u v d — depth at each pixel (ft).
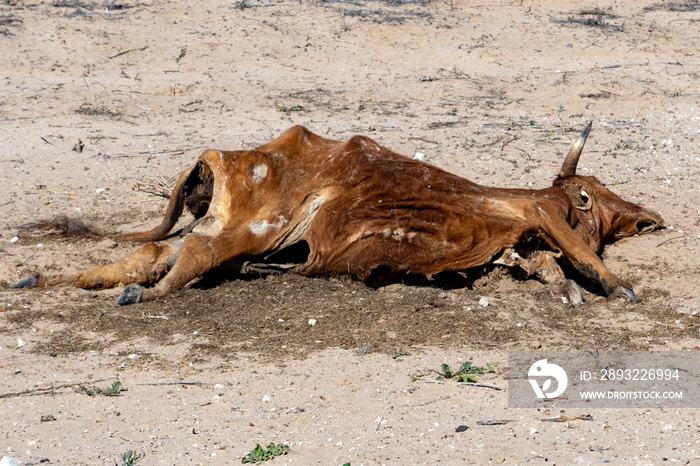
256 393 32.01
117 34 92.43
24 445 27.55
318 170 43.73
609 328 39.14
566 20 101.81
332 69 87.35
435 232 42.73
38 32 91.40
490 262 43.45
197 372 33.91
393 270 42.96
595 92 82.48
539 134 71.46
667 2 110.01
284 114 74.69
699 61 91.50
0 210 54.29
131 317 39.29
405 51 92.22
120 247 48.34
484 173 62.18
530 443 27.73
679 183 61.41
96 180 60.49
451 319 39.70
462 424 29.25
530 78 86.07
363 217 42.47
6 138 67.82
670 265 47.14
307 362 34.96
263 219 42.78
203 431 28.68
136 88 80.59
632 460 26.21
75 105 75.66
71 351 35.91
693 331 38.55
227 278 43.60
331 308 40.29
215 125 71.97
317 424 29.25
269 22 97.25
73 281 42.50
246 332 37.93
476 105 78.64
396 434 28.40
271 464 26.20
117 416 29.96
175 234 50.70
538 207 43.39
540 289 43.68
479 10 104.01
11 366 34.27
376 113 75.46
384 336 37.68
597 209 48.85
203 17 98.48
